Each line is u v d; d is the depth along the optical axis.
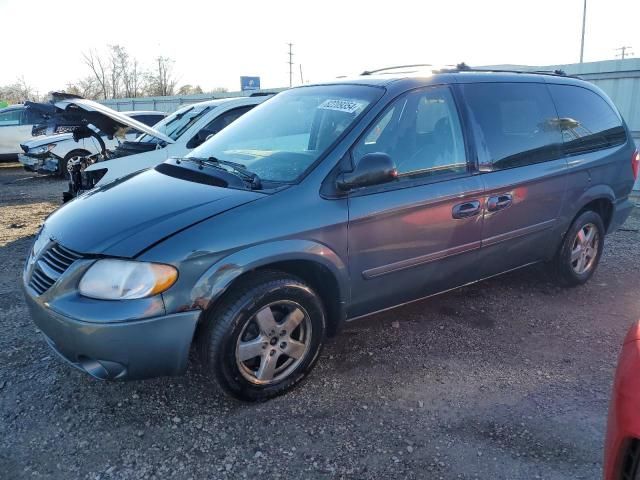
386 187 3.25
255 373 2.99
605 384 3.25
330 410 2.99
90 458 2.62
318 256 2.99
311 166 3.09
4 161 15.41
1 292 4.73
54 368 3.42
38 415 2.95
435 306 4.36
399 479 2.47
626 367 1.78
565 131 4.33
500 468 2.53
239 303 2.81
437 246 3.51
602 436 2.75
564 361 3.52
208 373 2.92
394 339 3.80
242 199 2.89
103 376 2.69
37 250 3.08
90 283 2.63
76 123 6.23
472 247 3.72
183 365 2.74
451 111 3.65
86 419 2.92
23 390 3.18
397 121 3.40
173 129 7.11
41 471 2.54
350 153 3.17
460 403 3.05
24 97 49.00
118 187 3.38
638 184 8.86
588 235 4.70
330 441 2.74
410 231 3.35
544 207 4.13
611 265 5.49
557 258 4.54
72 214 3.10
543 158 4.10
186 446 2.71
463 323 4.06
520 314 4.23
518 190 3.89
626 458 1.68
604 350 3.68
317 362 3.29
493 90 3.93
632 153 4.89
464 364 3.47
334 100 3.57
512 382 3.27
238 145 3.72
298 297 3.00
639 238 6.59
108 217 2.89
